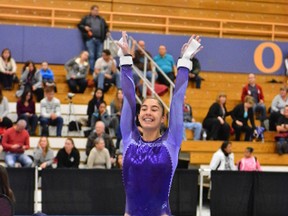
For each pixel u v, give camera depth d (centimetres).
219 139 1869
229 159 1609
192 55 637
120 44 641
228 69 2345
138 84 1977
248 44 2362
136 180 605
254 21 2469
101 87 1952
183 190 1441
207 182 1691
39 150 1579
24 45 2155
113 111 1792
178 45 2291
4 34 2144
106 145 1609
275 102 2005
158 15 2331
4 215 761
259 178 1477
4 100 1742
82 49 2181
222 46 2341
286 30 2491
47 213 1420
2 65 1927
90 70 2102
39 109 1897
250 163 1622
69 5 2286
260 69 2369
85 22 2123
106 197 1434
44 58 2166
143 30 2330
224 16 2452
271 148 1888
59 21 2230
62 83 2062
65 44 2175
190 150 1791
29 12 2225
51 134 1800
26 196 1412
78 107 1945
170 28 2359
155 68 2062
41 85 1906
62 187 1425
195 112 2045
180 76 631
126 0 2350
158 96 1830
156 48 2278
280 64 2384
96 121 1772
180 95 622
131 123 629
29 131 1764
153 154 606
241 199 1469
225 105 2006
